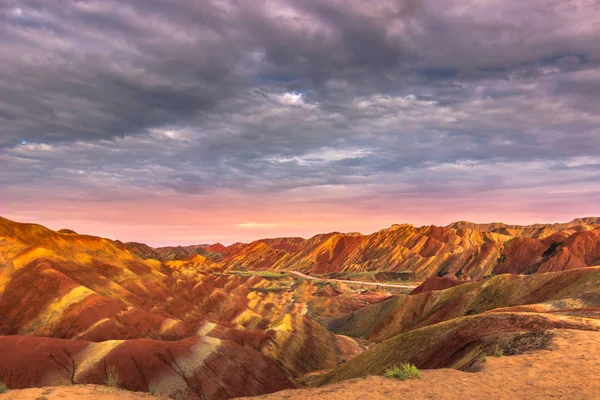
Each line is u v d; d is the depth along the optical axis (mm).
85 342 45594
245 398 11617
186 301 105125
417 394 10922
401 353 38219
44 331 59156
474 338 26625
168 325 68000
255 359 54031
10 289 66000
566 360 14266
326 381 49656
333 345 94625
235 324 95250
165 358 44938
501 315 29719
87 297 65250
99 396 10664
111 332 60188
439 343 33094
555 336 18672
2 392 10695
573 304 43156
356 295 192250
